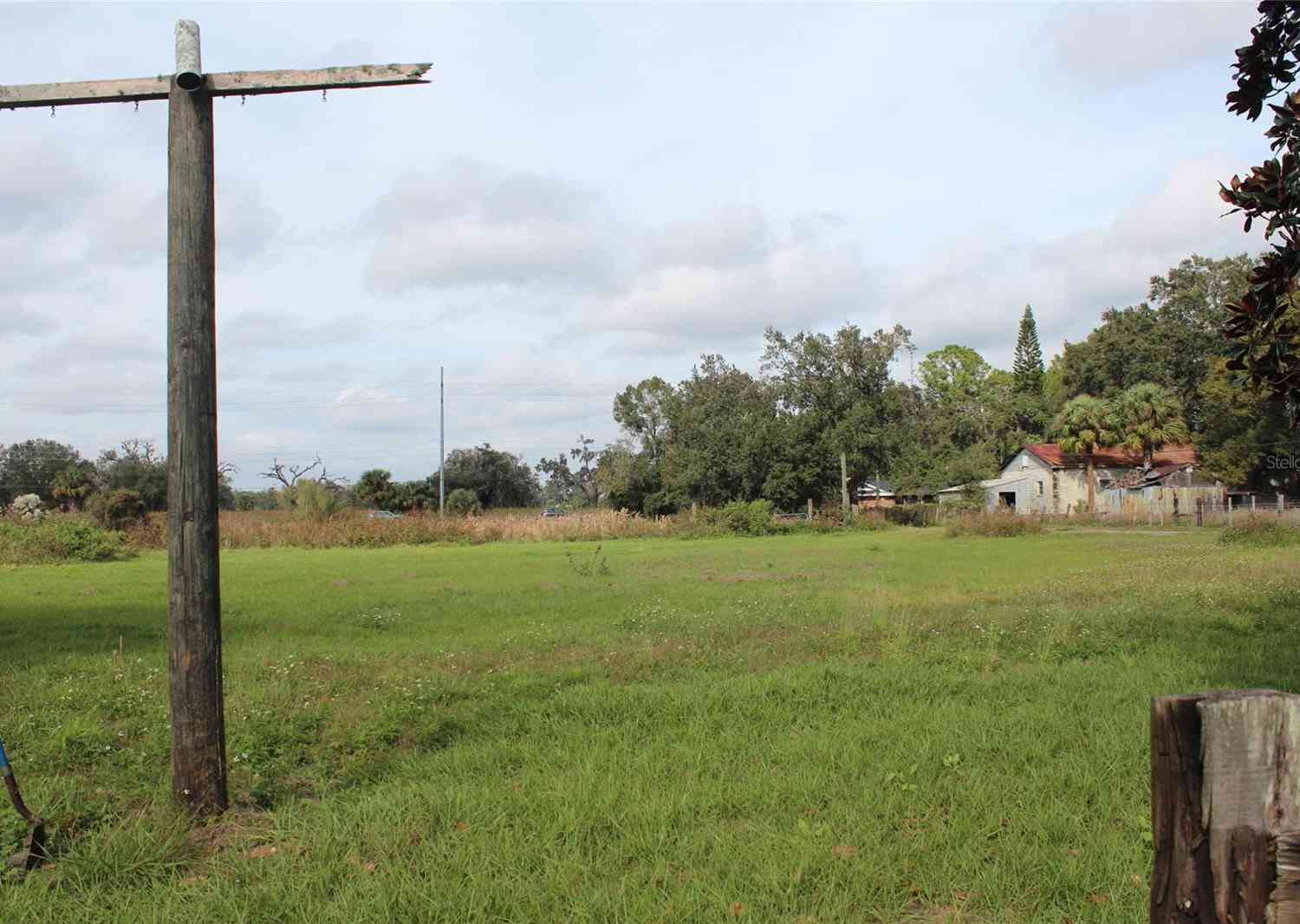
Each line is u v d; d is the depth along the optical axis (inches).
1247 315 196.4
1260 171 191.8
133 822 216.5
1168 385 2687.0
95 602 740.0
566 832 207.3
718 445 2359.7
